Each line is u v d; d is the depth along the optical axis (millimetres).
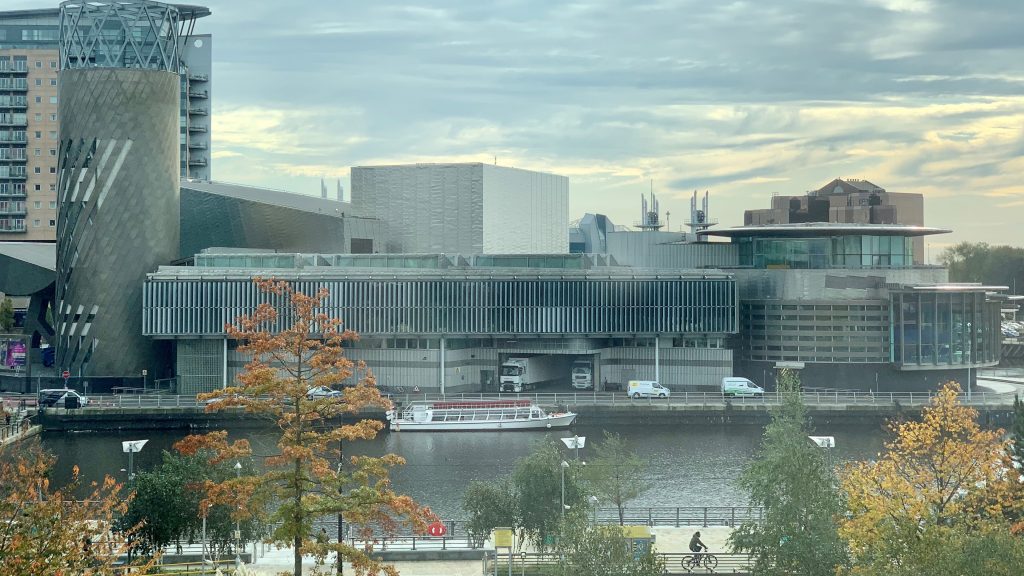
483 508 128000
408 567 121062
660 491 161750
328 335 95062
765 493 108312
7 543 76688
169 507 118812
